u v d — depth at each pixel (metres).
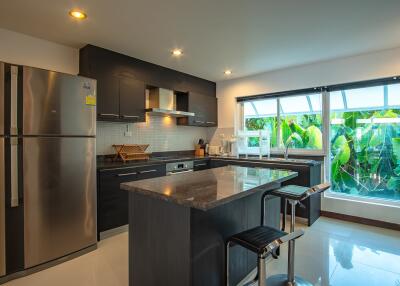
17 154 2.07
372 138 3.54
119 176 3.00
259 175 2.21
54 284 2.01
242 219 1.99
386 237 2.93
